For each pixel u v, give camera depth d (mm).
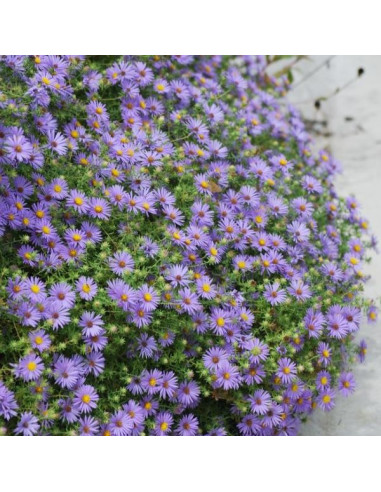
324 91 1862
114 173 1347
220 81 1625
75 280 1267
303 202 1462
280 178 1509
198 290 1295
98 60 1529
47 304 1218
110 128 1408
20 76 1351
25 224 1262
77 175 1329
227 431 1334
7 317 1213
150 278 1298
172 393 1260
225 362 1275
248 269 1353
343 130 1806
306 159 1607
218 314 1297
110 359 1260
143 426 1256
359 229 1562
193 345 1300
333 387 1374
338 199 1559
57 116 1380
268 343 1326
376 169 1742
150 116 1482
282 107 1822
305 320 1331
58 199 1307
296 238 1421
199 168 1438
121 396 1259
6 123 1287
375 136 1785
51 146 1326
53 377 1225
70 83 1405
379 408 1477
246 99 1624
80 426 1216
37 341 1200
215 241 1373
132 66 1471
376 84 1854
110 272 1276
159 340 1271
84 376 1233
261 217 1412
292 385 1309
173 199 1366
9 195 1263
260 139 1604
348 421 1472
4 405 1166
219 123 1500
